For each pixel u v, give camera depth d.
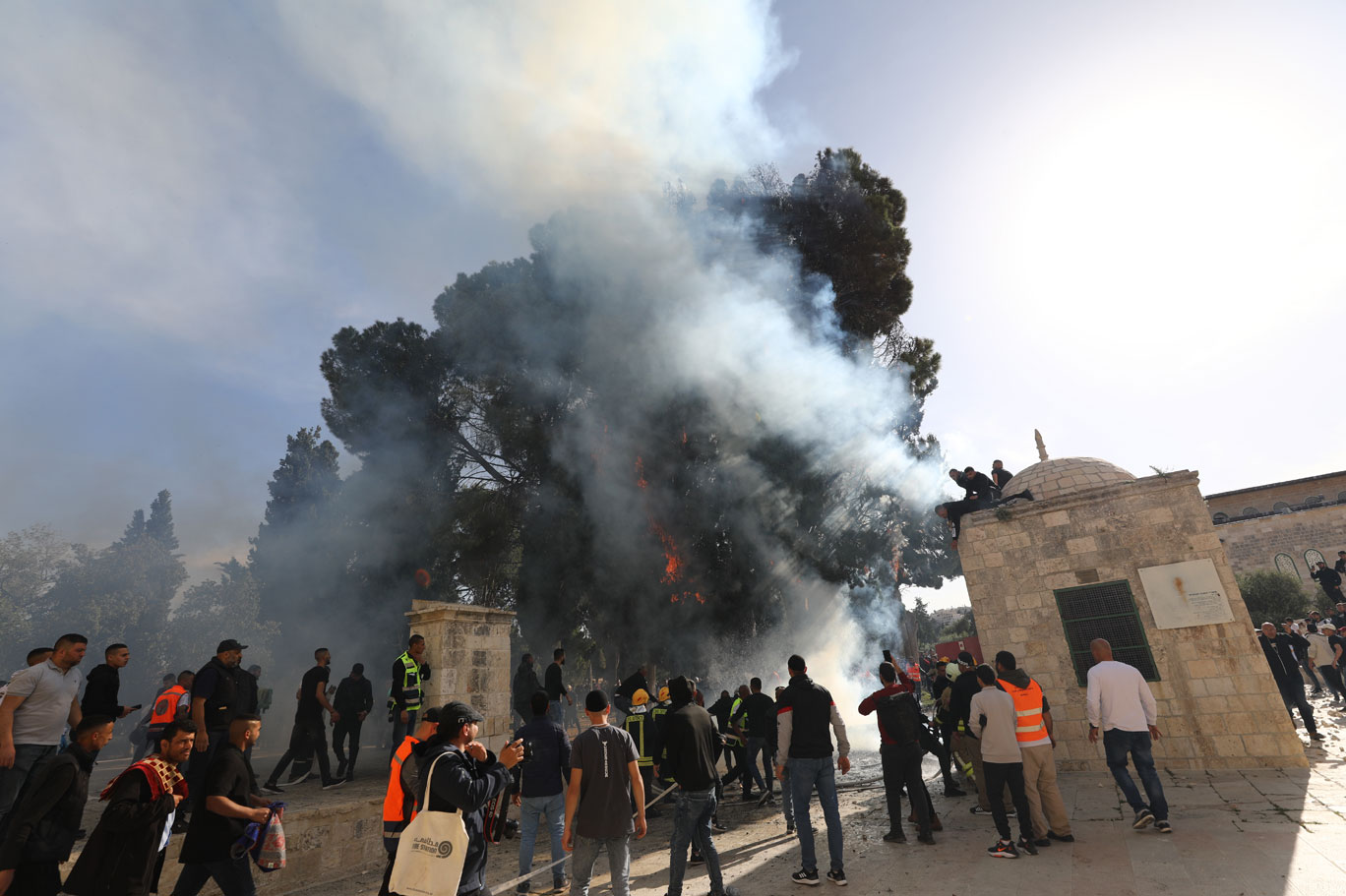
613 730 4.95
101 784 9.37
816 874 5.53
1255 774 8.40
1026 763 6.07
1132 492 10.21
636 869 6.69
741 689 10.23
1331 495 40.88
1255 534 39.31
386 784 8.41
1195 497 9.81
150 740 7.21
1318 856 4.99
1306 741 10.46
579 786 4.75
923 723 9.13
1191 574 9.62
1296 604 28.83
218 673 6.57
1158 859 5.34
